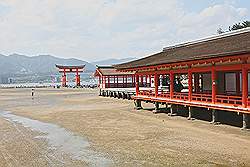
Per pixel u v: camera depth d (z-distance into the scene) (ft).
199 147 54.29
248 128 66.85
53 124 87.76
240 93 83.46
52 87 386.11
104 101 158.71
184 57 79.87
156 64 90.58
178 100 89.92
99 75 217.97
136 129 74.38
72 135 70.28
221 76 89.45
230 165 43.78
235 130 67.15
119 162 47.19
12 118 103.96
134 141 61.41
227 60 67.21
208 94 86.84
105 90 197.36
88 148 57.21
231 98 77.30
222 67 73.20
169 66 88.22
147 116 96.22
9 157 52.54
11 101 175.32
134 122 85.46
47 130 78.28
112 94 189.06
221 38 95.66
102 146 58.23
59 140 65.51
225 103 73.82
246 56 61.36
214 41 94.58
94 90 281.54
